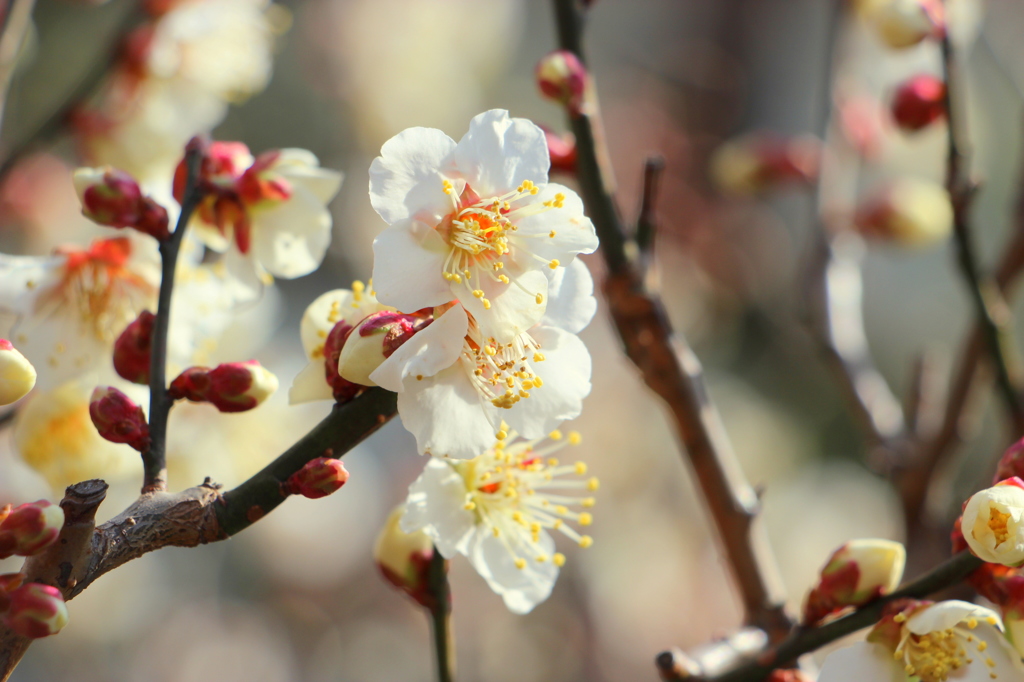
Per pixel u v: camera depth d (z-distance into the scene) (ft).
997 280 1.78
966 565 1.40
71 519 1.34
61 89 3.28
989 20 2.21
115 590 3.25
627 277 1.55
